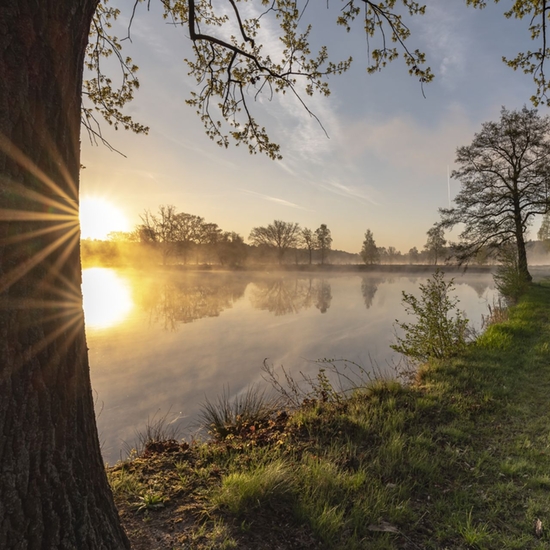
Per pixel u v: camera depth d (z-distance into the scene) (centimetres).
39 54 154
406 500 299
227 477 302
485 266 7650
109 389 809
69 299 175
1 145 144
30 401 156
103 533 185
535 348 790
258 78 426
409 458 354
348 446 382
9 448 150
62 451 169
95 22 442
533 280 3356
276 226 9038
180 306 2369
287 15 438
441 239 7712
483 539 252
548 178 2453
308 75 434
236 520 256
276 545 236
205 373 932
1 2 142
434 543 250
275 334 1454
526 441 396
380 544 241
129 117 480
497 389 559
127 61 451
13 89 146
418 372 708
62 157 169
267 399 680
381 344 1267
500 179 2669
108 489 202
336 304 2539
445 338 806
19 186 150
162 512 265
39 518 158
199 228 7825
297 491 289
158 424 626
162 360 1055
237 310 2195
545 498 299
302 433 427
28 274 155
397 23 411
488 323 1419
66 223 174
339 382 812
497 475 337
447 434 422
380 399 536
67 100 170
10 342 150
